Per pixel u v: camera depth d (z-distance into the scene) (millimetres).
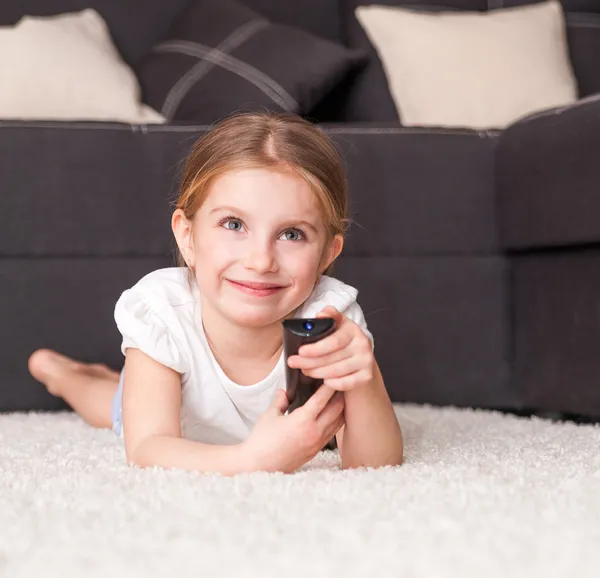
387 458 1082
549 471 1001
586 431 1415
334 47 2330
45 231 1708
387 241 1799
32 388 1719
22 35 2207
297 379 985
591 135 1479
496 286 1827
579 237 1521
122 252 1730
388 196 1797
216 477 934
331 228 1145
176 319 1163
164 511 794
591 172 1480
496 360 1823
